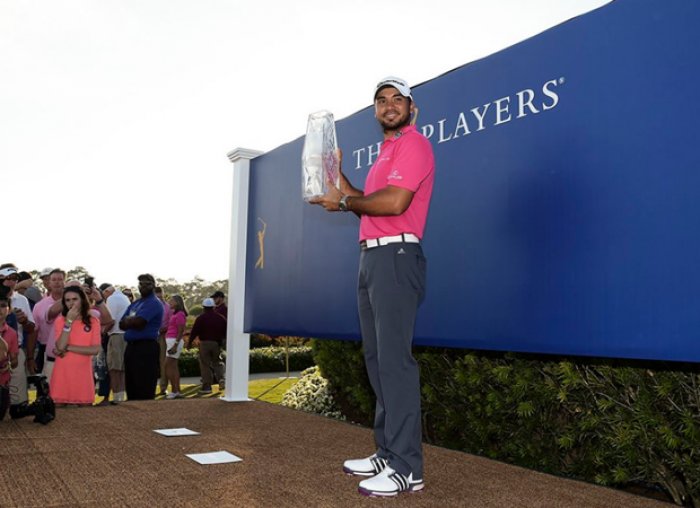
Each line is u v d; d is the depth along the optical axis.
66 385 5.16
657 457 3.01
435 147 4.00
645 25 2.82
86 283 7.48
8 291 4.52
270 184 6.15
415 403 2.57
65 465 2.96
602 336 2.90
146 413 4.99
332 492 2.50
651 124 2.76
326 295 5.20
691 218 2.57
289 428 4.29
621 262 2.84
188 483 2.62
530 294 3.29
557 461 3.58
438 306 3.88
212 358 9.66
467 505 2.36
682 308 2.58
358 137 4.91
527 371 3.57
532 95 3.37
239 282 6.33
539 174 3.29
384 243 2.61
